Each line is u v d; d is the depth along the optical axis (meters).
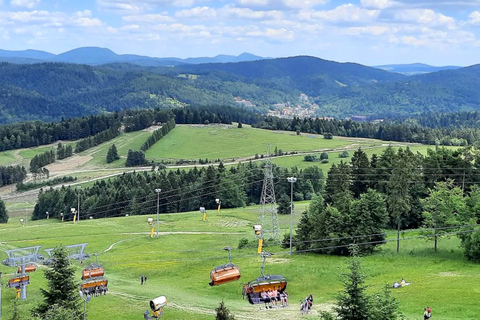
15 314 60.28
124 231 147.50
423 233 108.38
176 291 83.75
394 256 96.25
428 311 60.00
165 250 119.06
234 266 65.12
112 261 108.56
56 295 63.00
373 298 44.50
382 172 145.38
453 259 90.75
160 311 65.38
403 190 102.69
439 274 81.75
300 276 87.75
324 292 78.94
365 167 149.62
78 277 95.25
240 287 83.94
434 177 137.88
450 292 70.75
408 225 123.00
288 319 64.19
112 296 80.56
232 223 156.25
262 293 62.25
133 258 111.44
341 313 44.06
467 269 83.31
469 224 94.19
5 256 114.75
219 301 76.75
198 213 177.62
